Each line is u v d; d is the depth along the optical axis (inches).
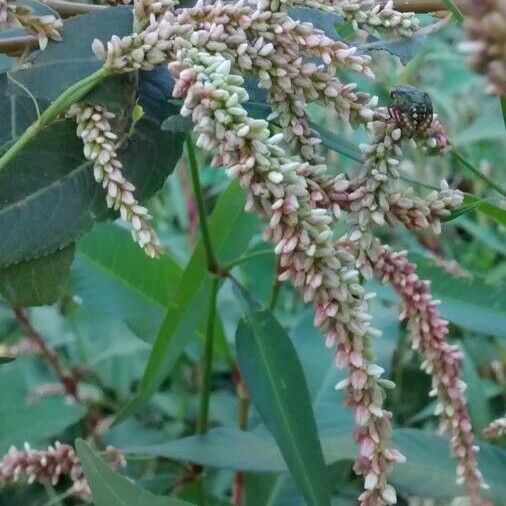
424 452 12.9
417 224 9.4
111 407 19.7
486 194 22.4
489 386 19.0
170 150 10.5
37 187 10.0
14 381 16.9
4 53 10.5
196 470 14.3
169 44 9.3
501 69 5.7
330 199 9.3
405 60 10.8
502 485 12.5
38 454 12.4
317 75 9.3
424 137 9.7
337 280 8.6
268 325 11.7
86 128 9.6
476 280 13.8
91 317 19.7
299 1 10.5
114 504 10.1
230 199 14.1
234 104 8.5
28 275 10.4
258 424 15.5
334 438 13.5
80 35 10.1
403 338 18.3
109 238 15.2
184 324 13.4
